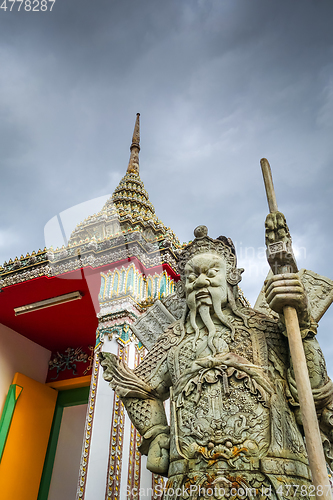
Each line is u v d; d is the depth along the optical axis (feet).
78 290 26.43
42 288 26.53
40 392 31.24
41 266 26.45
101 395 20.62
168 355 13.05
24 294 27.14
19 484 27.20
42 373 33.04
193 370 11.81
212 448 10.27
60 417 32.17
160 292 23.80
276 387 11.27
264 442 10.20
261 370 11.44
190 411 11.22
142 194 32.96
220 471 9.84
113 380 13.15
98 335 22.71
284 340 12.33
